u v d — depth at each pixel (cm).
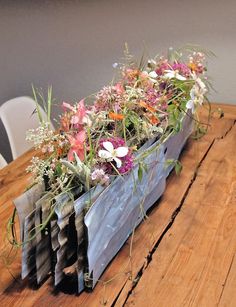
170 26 215
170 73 131
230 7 202
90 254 87
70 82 248
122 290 92
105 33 229
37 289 92
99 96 109
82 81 245
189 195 130
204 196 129
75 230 86
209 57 214
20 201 84
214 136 173
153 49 223
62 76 248
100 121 99
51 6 231
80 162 87
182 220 117
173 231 112
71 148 90
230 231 112
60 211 83
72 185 89
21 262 94
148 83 121
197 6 207
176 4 210
